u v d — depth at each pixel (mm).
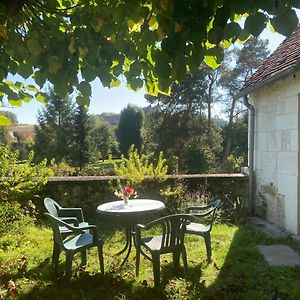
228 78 26812
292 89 6242
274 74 5938
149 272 4488
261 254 5098
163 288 3949
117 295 3818
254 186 7906
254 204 7871
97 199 7656
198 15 1537
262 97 7512
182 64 1621
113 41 2143
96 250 5340
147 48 2229
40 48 1987
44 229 6559
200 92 25094
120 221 6996
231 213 7289
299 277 4246
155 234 6188
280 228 6598
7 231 5918
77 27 2098
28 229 6328
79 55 2148
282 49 7766
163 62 1710
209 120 26234
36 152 23203
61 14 2109
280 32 1565
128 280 4223
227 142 24938
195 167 20125
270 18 1589
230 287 3943
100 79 2260
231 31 1683
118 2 2006
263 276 4289
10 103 2594
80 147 23797
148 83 2475
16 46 2061
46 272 4465
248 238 5891
